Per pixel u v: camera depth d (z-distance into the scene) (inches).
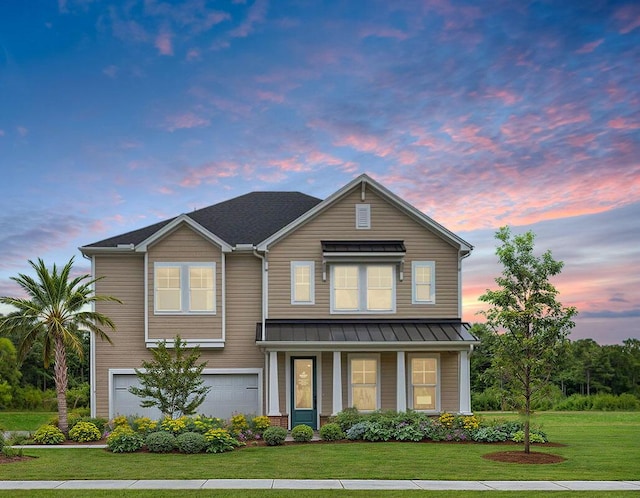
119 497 509.7
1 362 1939.0
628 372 2743.6
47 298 957.8
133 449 770.2
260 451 776.3
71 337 938.1
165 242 1065.5
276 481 581.0
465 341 995.9
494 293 743.7
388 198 1087.0
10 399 1916.8
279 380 1043.3
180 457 727.1
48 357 952.9
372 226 1084.5
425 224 1085.1
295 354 1048.2
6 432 1075.3
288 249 1077.8
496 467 660.1
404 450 778.2
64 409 948.6
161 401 916.0
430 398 1050.7
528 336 738.8
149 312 1055.6
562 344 727.7
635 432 1095.0
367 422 901.8
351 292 1072.8
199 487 552.1
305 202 1261.1
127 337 1068.5
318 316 1065.5
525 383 743.1
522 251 743.7
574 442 904.3
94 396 1056.2
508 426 902.4
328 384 1045.8
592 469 655.1
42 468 647.1
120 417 946.1
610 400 1923.0
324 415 1035.3
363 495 522.3
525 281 738.2
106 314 1069.1
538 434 886.4
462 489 549.3
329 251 1050.7
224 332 1061.1
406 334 1021.2
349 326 1051.9
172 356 1050.7
